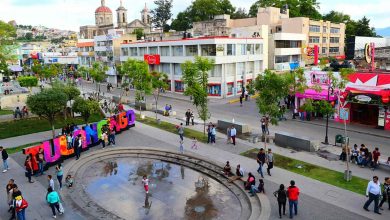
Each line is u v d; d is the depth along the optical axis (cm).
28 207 1866
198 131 3453
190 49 6031
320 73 3716
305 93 3753
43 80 8931
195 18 10850
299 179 2186
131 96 6169
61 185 2100
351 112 3666
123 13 13462
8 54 5431
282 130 3425
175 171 2480
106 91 7025
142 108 4791
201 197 2039
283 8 9412
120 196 2059
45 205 1894
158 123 3806
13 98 5597
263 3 10438
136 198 2030
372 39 7438
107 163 2666
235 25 9031
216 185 2219
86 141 2881
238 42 5981
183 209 1886
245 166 2436
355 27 10850
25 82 5850
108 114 4300
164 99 5719
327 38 9138
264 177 2227
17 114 4128
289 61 7688
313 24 8444
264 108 2544
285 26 8281
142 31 11462
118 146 2986
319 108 2880
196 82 3256
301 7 10375
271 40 7244
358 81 3503
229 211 1866
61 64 10662
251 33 6856
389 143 2952
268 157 2236
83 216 1792
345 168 2362
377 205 1734
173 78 6506
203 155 2694
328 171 2309
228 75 5894
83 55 10219
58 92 3164
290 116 4038
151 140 3162
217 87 5766
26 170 2256
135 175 2405
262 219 1698
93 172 2469
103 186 2211
